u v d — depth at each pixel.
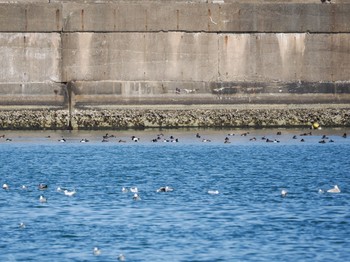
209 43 64.25
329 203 36.66
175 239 30.95
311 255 29.25
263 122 64.19
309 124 64.38
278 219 33.75
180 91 64.12
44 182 42.75
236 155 52.31
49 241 30.75
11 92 63.72
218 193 39.09
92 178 43.91
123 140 58.97
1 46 63.53
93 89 63.78
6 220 33.69
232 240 30.88
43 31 63.50
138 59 63.94
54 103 63.81
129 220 33.62
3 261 28.62
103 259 28.77
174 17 63.91
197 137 59.94
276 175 44.75
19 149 55.06
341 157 51.44
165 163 49.16
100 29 63.59
